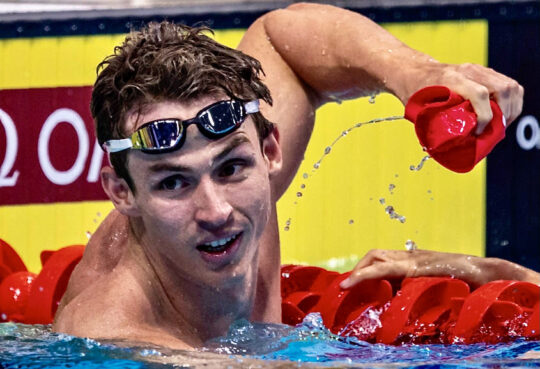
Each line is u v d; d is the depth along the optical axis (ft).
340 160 34.76
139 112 14.33
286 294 22.99
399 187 34.60
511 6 34.22
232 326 16.38
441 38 34.60
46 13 34.96
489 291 18.44
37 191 34.99
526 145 34.17
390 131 34.55
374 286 21.26
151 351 14.08
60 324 16.19
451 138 15.83
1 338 16.97
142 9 34.83
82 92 34.88
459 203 34.32
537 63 34.19
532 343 17.17
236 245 14.67
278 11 22.04
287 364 13.84
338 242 34.65
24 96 35.06
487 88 16.65
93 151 34.71
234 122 14.24
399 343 18.54
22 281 23.91
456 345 17.56
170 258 14.96
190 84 14.19
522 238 34.12
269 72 20.71
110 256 17.70
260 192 14.70
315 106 21.45
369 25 20.08
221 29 34.63
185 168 14.08
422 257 21.66
